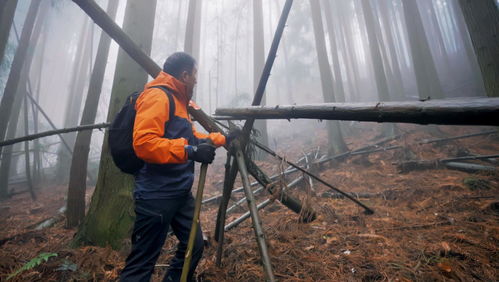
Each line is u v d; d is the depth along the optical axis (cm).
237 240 278
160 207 151
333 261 222
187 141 158
